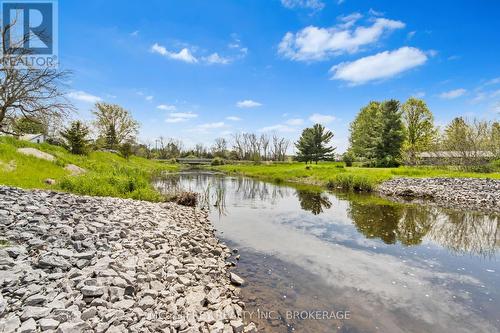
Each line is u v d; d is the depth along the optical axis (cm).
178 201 1727
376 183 2691
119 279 532
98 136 5688
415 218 1512
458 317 605
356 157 6319
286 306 626
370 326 566
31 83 1961
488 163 3375
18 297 441
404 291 712
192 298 571
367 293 698
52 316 404
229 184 3262
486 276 803
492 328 569
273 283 736
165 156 9081
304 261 894
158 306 504
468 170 3319
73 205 1025
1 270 498
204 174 4944
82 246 664
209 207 1780
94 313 435
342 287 726
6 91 1909
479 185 2200
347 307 633
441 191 2211
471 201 1939
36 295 444
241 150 9388
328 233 1215
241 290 690
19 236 647
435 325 577
